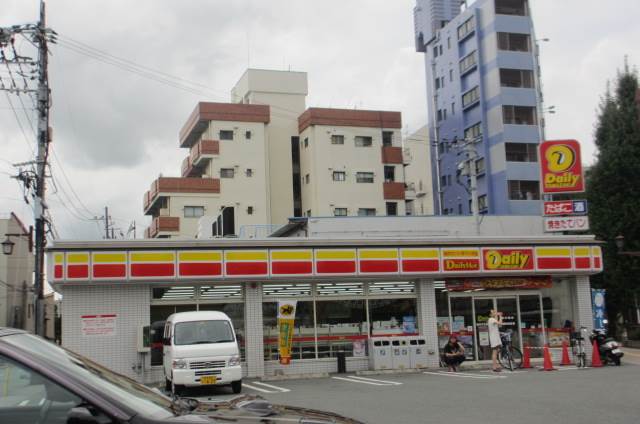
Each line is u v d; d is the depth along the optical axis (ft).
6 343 12.25
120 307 70.18
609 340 73.41
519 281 80.84
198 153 178.09
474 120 180.34
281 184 187.83
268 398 51.39
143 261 69.46
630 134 112.27
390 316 77.66
